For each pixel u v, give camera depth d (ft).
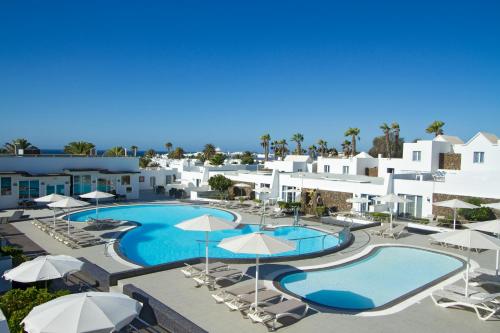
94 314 23.40
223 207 117.39
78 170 120.47
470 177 92.22
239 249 36.70
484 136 121.90
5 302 30.96
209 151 332.19
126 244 75.20
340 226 91.30
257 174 138.92
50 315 23.22
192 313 37.55
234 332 33.60
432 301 41.68
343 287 48.29
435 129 212.43
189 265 49.96
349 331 34.06
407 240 73.20
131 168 134.82
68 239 71.31
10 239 73.10
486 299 37.65
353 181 110.63
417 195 100.17
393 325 35.45
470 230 40.42
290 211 107.45
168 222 97.96
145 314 37.04
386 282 50.47
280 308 35.06
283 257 58.44
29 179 112.57
